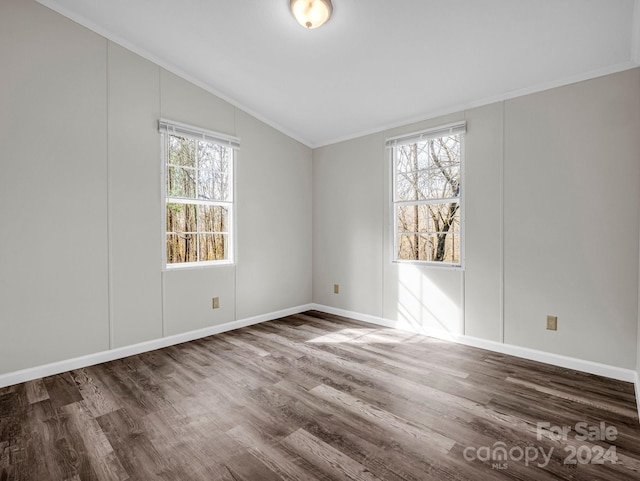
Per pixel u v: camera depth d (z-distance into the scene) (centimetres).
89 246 275
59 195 260
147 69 306
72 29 264
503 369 265
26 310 247
